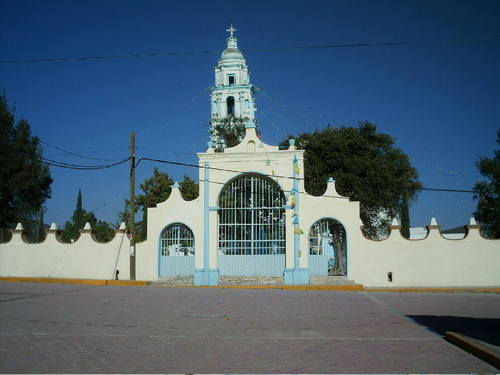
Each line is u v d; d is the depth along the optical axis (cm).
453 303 1775
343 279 2400
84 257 2617
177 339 1079
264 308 1582
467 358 917
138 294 1912
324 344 1041
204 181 2502
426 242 2427
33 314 1370
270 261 2459
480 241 2425
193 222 2491
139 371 816
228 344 1034
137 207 4206
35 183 3516
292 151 2461
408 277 2402
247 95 4838
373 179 3006
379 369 838
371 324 1301
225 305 1636
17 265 2673
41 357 897
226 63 5016
